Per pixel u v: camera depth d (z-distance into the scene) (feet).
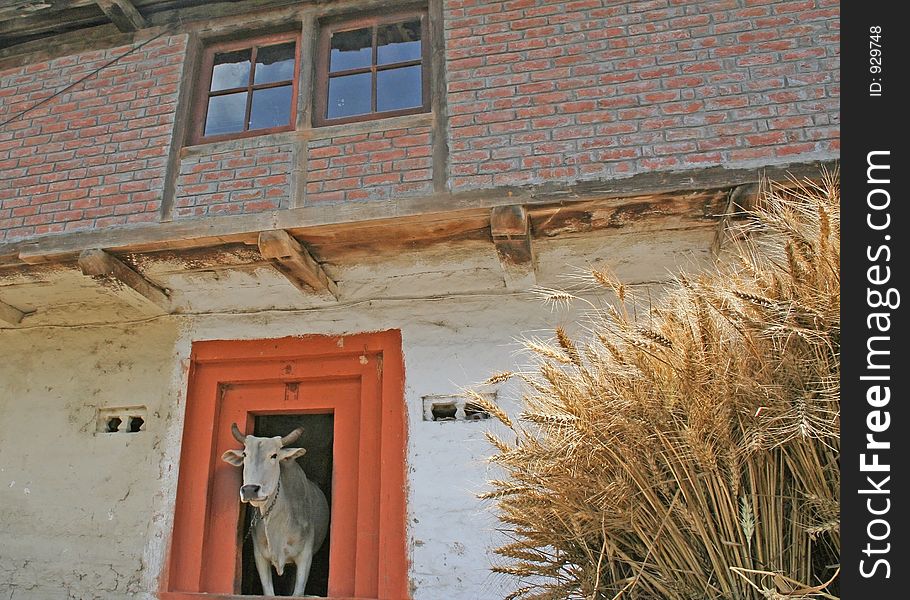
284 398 16.88
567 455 7.06
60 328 18.07
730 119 13.84
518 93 14.89
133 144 16.38
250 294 16.93
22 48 18.47
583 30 15.21
